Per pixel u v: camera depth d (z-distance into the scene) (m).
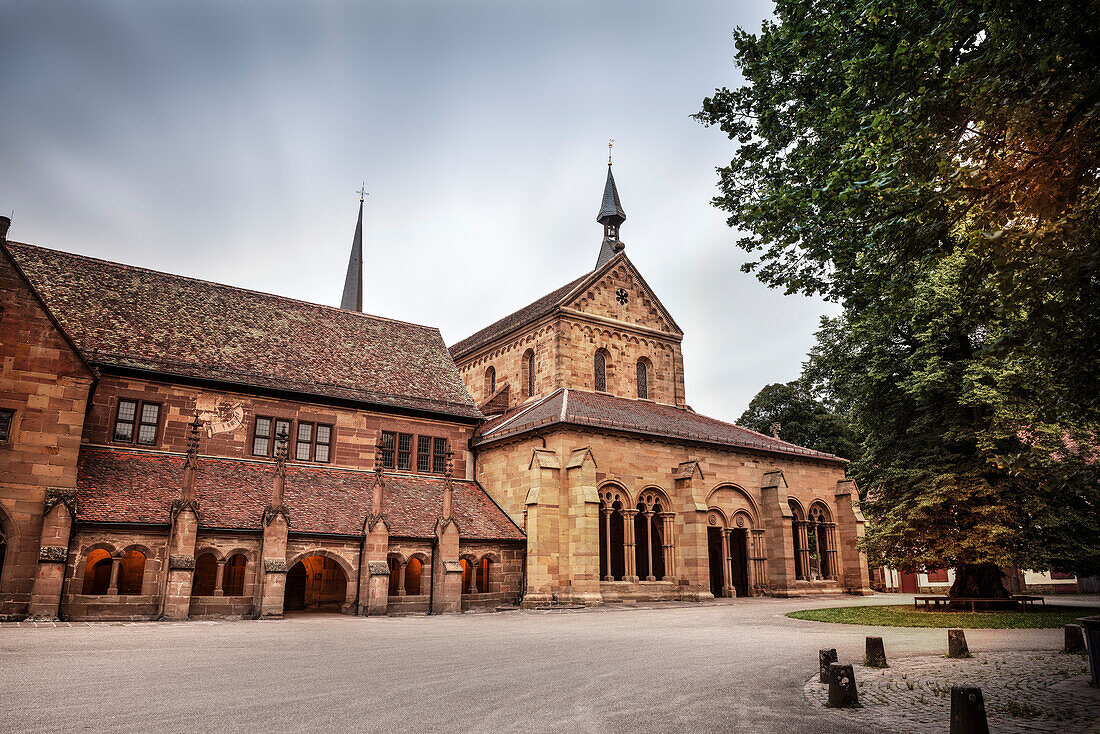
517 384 47.41
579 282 47.66
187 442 28.89
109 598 24.06
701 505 36.38
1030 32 8.32
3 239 25.12
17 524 23.48
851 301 14.19
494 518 34.94
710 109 14.98
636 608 31.05
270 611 25.80
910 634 20.59
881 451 33.12
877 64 10.98
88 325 30.52
